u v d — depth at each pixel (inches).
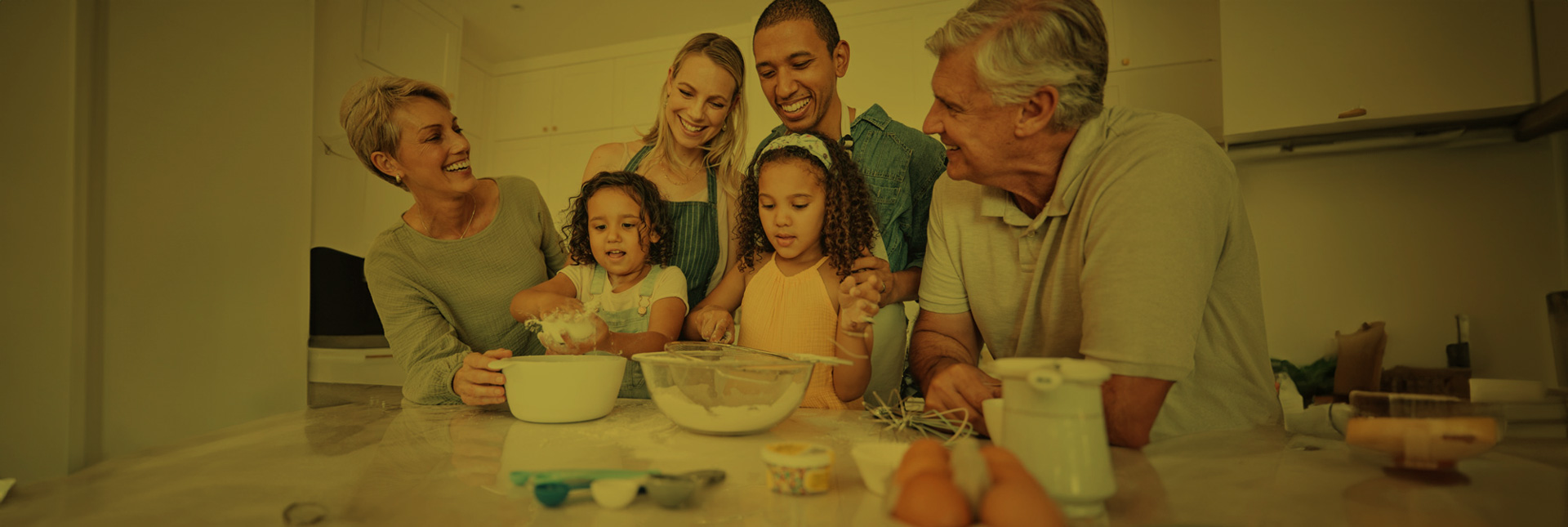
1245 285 35.9
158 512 21.7
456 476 25.8
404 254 56.4
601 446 31.3
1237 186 34.4
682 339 55.1
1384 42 66.1
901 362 52.6
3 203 39.5
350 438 34.2
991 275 42.3
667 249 58.2
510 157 77.2
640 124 71.2
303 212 57.0
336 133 64.3
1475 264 73.7
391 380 68.5
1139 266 28.7
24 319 40.1
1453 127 68.2
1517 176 72.0
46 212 40.4
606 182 55.9
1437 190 74.9
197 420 48.3
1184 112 71.9
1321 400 69.9
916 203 56.4
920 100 58.6
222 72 49.9
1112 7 73.7
